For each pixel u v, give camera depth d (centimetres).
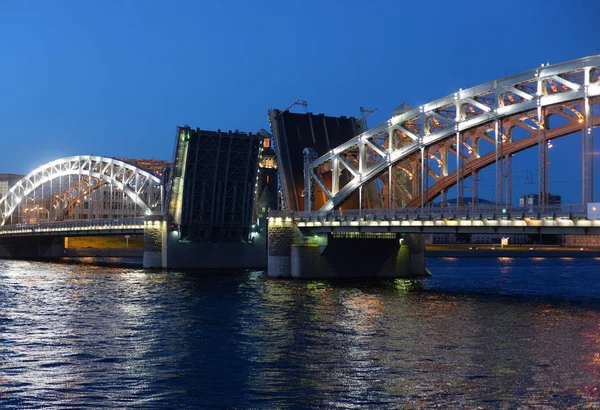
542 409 2827
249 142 9644
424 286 7656
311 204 9044
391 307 5656
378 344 4078
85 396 3033
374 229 7756
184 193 9719
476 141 7406
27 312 5450
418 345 4038
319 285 7606
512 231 6450
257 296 6444
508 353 3803
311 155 8888
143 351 3922
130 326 4753
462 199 7250
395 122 8069
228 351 3912
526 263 13538
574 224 5875
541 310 5469
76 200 14150
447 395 3012
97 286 7538
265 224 10669
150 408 2877
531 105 6675
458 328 4600
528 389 3092
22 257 15350
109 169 13300
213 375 3378
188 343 4144
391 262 8962
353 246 8681
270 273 8725
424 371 3416
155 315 5256
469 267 11988
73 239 17575
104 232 11912
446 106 7525
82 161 13762
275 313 5328
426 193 7888
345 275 8644
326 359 3697
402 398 2980
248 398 3002
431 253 16350
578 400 2934
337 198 8594
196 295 6556
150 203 11844
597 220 5750
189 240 10181
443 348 3947
